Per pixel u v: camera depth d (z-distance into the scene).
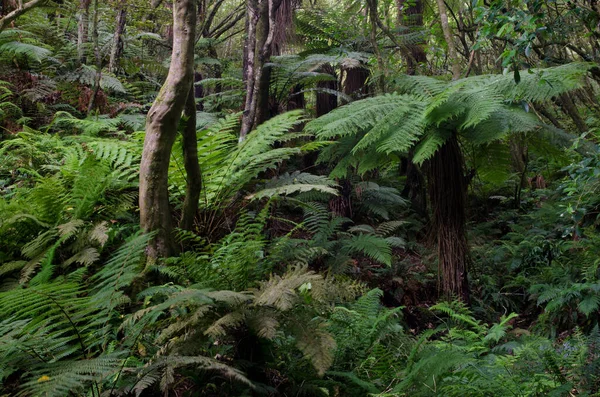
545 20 3.78
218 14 12.85
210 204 3.58
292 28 7.27
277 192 3.43
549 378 2.23
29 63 6.06
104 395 1.78
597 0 3.63
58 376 1.63
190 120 3.08
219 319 2.09
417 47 6.95
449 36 4.92
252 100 4.95
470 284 4.85
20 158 3.98
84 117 5.62
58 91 5.50
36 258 2.72
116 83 6.09
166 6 8.33
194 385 2.24
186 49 2.87
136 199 3.72
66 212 3.19
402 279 4.67
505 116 3.46
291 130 6.16
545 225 5.60
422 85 4.09
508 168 3.98
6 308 1.97
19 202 3.11
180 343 2.09
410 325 4.25
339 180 5.71
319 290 2.13
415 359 2.62
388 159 4.20
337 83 7.21
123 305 2.50
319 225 4.63
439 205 4.02
